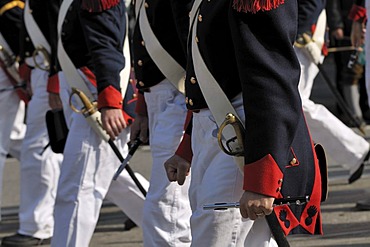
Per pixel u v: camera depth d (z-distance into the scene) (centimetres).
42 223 1320
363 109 2192
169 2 912
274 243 704
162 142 942
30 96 1376
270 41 641
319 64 1441
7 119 1391
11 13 1346
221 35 674
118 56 1019
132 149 992
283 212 673
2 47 1366
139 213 1170
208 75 682
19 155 1460
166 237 952
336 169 1675
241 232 691
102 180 1055
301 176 677
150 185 962
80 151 1040
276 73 635
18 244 1317
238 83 679
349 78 2100
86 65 1055
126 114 1047
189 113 782
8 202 1638
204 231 698
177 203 952
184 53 912
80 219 1043
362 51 1677
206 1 688
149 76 950
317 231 696
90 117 1028
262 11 639
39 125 1307
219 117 682
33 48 1289
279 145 634
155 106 958
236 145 672
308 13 1379
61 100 1116
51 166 1314
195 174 721
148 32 927
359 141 1503
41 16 1248
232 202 680
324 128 1472
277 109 633
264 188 637
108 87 1009
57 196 1054
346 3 2056
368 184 1552
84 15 1019
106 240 1319
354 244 1184
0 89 1380
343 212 1361
